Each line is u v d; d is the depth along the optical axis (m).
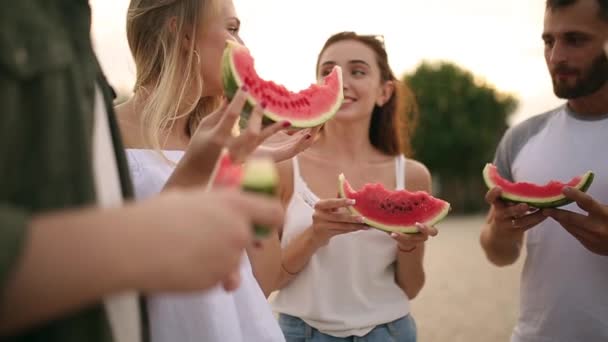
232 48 1.96
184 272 0.79
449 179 38.91
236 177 1.19
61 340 0.95
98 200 1.15
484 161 38.41
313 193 3.24
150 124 2.12
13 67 0.89
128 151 2.08
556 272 2.71
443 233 23.73
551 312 2.71
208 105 2.46
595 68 2.67
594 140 2.74
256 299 2.14
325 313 2.99
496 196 2.65
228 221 0.82
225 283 1.15
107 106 1.34
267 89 2.06
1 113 0.88
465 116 38.75
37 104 0.94
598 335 2.58
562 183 2.62
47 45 0.96
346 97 3.34
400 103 3.67
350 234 3.08
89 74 1.13
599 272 2.60
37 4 1.01
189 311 1.89
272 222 0.90
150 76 2.29
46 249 0.75
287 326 3.09
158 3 2.23
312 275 3.04
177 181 1.53
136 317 1.29
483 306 9.92
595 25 2.62
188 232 0.79
